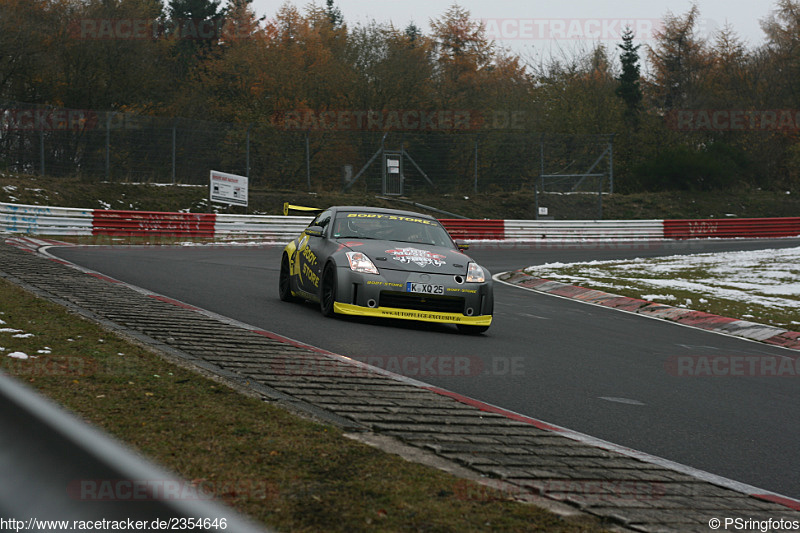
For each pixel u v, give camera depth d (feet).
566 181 240.94
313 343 46.62
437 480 21.03
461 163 228.84
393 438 26.35
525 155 234.99
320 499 18.34
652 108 367.66
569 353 51.65
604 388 40.96
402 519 17.57
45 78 226.17
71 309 46.80
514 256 150.41
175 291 65.82
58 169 183.32
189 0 393.09
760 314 80.53
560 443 28.17
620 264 133.59
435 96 274.98
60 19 235.61
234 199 186.50
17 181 167.84
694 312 80.28
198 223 158.30
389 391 34.27
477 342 52.95
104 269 77.97
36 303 46.78
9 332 36.60
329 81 272.72
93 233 145.69
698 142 312.29
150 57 258.98
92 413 23.98
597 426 32.76
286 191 205.46
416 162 225.15
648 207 248.52
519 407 35.14
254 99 274.98
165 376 31.14
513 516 18.72
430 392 35.24
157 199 184.75
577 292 96.22
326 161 213.46
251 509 17.17
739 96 342.03
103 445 16.97
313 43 284.20
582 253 164.66
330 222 63.82
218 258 109.19
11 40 215.31
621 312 82.17
